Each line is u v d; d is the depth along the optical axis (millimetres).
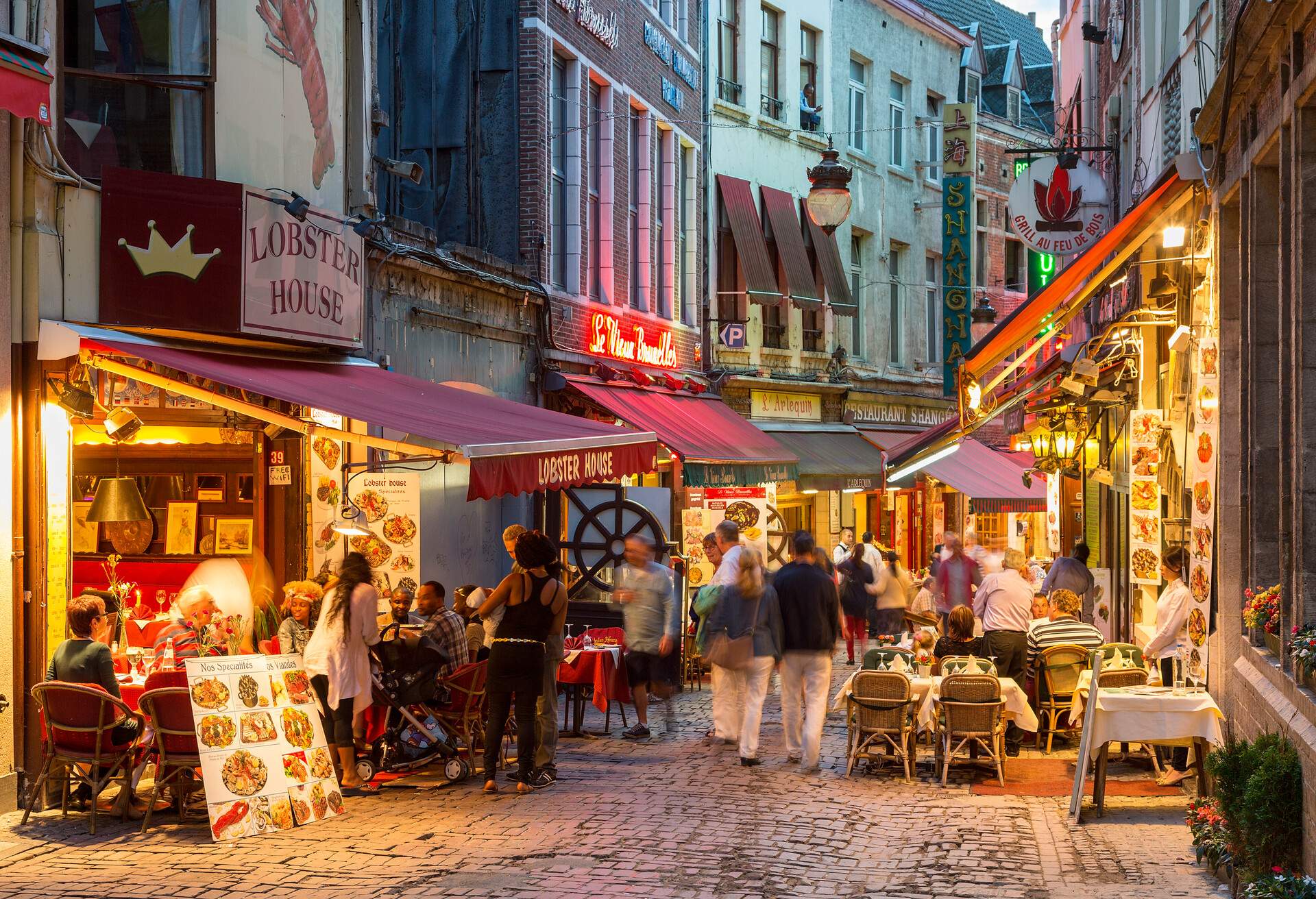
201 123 11070
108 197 10070
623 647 13617
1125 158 18625
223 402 10586
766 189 27594
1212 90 9430
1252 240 8930
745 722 11828
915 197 34594
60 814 9219
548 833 8828
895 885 7629
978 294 35625
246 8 11594
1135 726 9648
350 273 12930
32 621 9281
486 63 18438
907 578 22016
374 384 12156
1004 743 12320
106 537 12594
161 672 8891
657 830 8953
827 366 30031
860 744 11461
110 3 10469
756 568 11891
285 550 12391
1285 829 6969
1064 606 13094
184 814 9055
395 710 11203
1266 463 8930
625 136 21812
